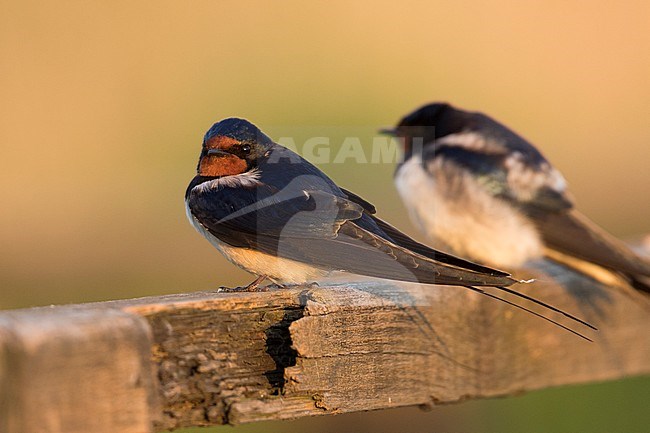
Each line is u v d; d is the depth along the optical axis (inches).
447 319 237.0
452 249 280.5
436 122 299.3
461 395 241.0
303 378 211.9
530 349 256.1
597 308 271.1
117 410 177.6
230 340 206.2
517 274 282.0
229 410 204.8
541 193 289.7
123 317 181.8
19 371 171.6
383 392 223.6
